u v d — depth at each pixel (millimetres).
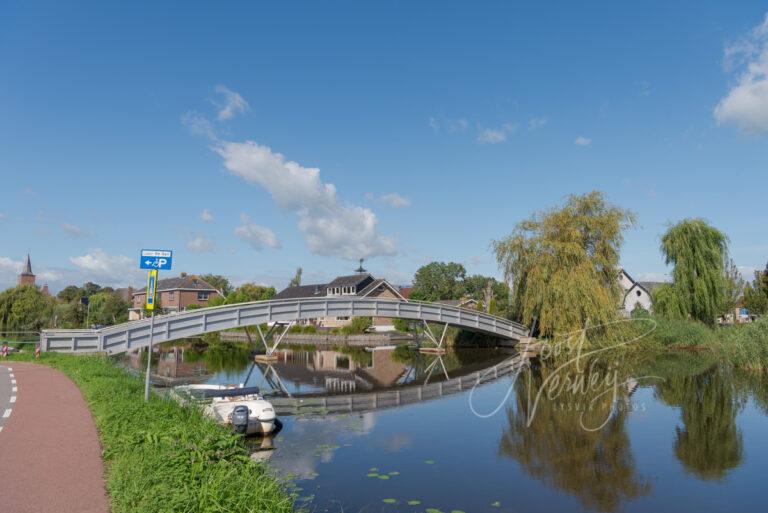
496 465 10281
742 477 9617
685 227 36094
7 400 11266
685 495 8727
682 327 33594
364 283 69375
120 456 6758
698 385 20469
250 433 12500
